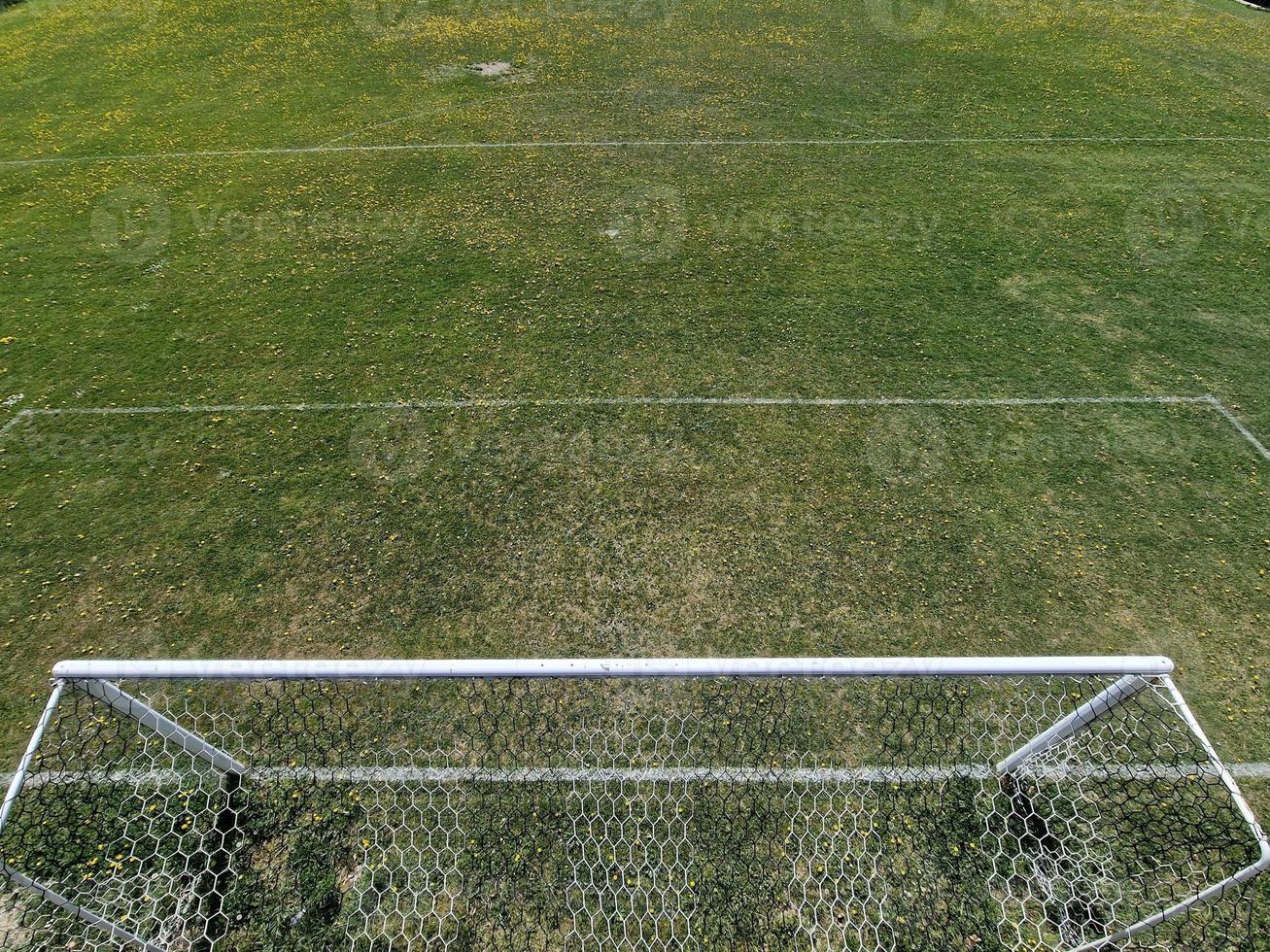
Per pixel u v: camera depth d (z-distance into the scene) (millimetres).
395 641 5102
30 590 5434
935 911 3840
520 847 4043
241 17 18312
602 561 5641
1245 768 4355
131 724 4523
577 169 11562
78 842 4027
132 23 17969
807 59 15656
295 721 4559
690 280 8953
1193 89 14031
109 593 5422
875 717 4586
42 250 9570
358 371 7555
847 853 4027
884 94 14016
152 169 11625
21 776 3146
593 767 4355
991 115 13188
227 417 7004
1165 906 3809
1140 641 5098
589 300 8602
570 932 3766
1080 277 8961
